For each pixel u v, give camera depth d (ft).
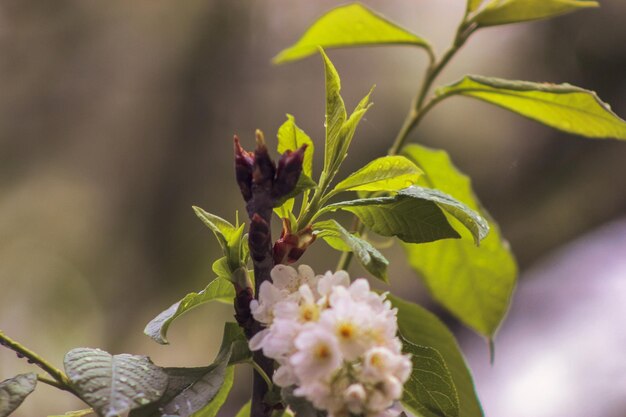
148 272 5.93
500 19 2.59
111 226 6.11
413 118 2.62
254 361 2.08
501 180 5.85
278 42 6.30
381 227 2.17
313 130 6.13
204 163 6.05
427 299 6.00
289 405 1.95
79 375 1.98
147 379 2.01
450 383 2.14
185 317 6.15
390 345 1.90
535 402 5.92
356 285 1.95
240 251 2.09
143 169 6.12
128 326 5.98
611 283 6.08
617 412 5.67
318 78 6.22
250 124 6.13
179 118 6.18
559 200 5.91
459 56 6.10
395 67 6.09
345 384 1.89
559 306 6.23
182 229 5.90
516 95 2.49
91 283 6.08
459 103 5.81
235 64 6.25
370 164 2.14
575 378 5.94
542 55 5.94
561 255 6.22
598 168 5.85
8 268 6.32
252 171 2.06
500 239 2.67
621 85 5.75
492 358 2.72
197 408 2.02
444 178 2.67
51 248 6.26
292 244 2.10
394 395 1.88
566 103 2.45
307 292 1.95
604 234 6.06
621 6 5.79
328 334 1.87
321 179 2.14
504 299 2.70
